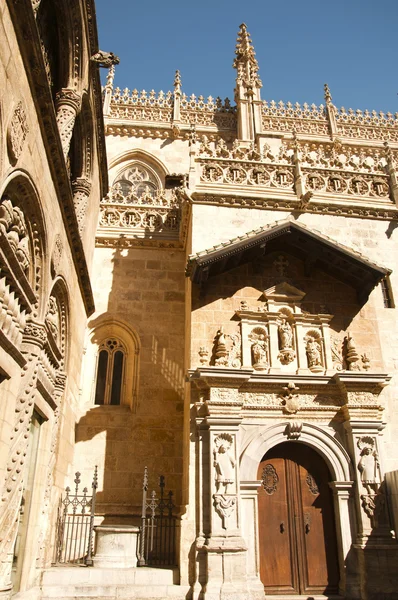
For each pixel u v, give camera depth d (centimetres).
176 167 2483
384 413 1397
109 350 1756
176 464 1585
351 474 1302
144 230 1886
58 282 1155
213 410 1274
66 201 1105
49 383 1141
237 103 2631
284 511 1290
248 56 2720
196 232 1509
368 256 1570
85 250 1534
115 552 1238
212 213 1542
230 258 1433
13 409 867
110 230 1873
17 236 809
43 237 959
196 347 1386
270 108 2708
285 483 1318
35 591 1067
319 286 1527
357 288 1518
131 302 1789
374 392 1373
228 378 1297
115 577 1162
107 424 1606
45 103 855
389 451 1352
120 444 1587
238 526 1188
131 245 1867
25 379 901
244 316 1427
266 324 1438
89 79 1377
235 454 1251
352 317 1497
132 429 1608
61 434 1273
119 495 1527
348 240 1580
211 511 1197
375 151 2647
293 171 1650
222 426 1268
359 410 1340
